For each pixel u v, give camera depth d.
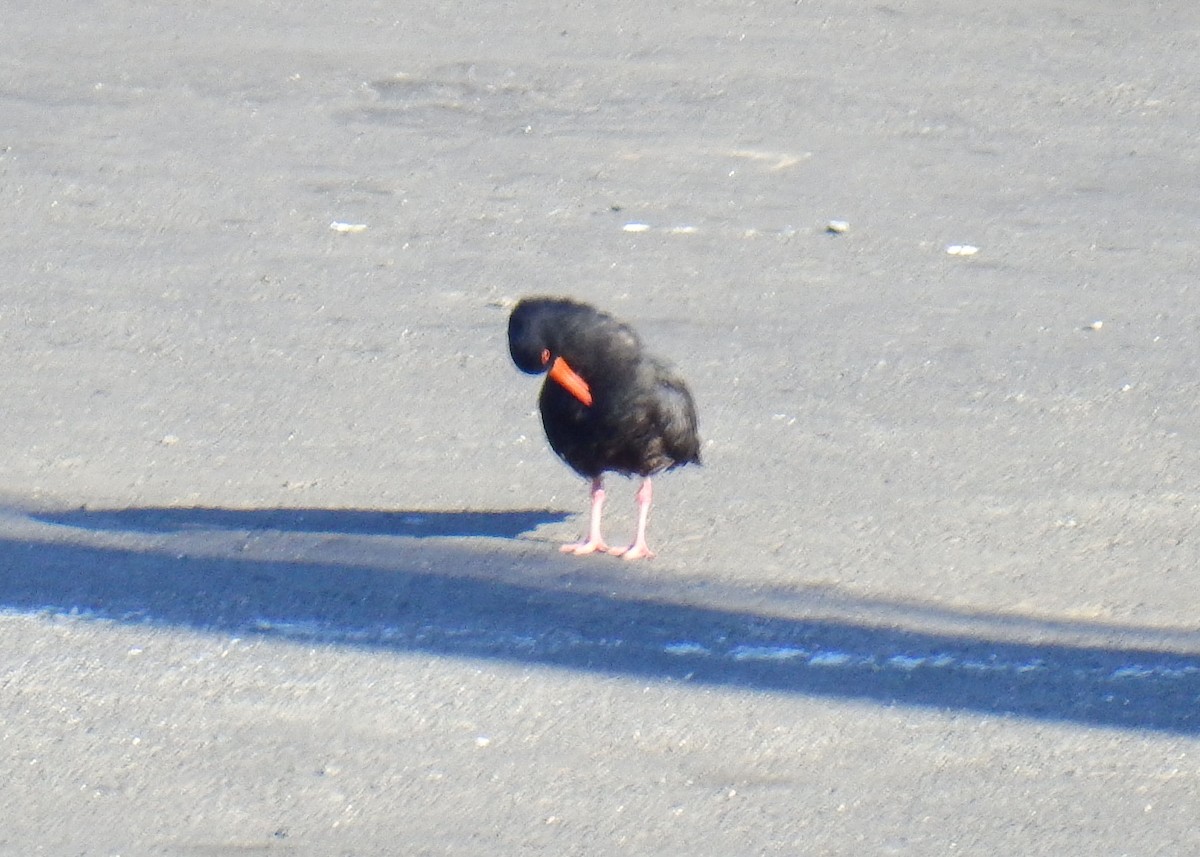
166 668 9.16
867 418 13.28
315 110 22.17
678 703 8.84
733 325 15.45
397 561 10.69
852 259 17.30
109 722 8.55
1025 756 8.33
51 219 18.22
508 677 9.11
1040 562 10.76
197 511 11.47
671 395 10.81
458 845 7.49
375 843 7.50
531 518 11.49
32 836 7.54
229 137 21.14
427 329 15.25
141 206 18.67
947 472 12.22
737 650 9.48
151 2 27.30
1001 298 16.20
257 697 8.84
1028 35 25.84
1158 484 12.02
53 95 22.64
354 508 11.60
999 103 22.77
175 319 15.38
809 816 7.77
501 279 16.66
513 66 23.89
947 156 20.73
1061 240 17.91
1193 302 16.09
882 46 25.20
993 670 9.25
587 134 21.41
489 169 20.11
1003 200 19.20
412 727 8.55
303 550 10.84
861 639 9.64
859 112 22.31
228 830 7.60
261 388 13.82
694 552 10.91
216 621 9.77
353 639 9.57
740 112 22.27
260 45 24.88
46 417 13.10
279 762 8.19
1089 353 14.76
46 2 27.39
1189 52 25.06
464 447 12.71
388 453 12.58
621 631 9.72
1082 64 24.50
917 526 11.29
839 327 15.39
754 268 17.00
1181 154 20.83
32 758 8.19
